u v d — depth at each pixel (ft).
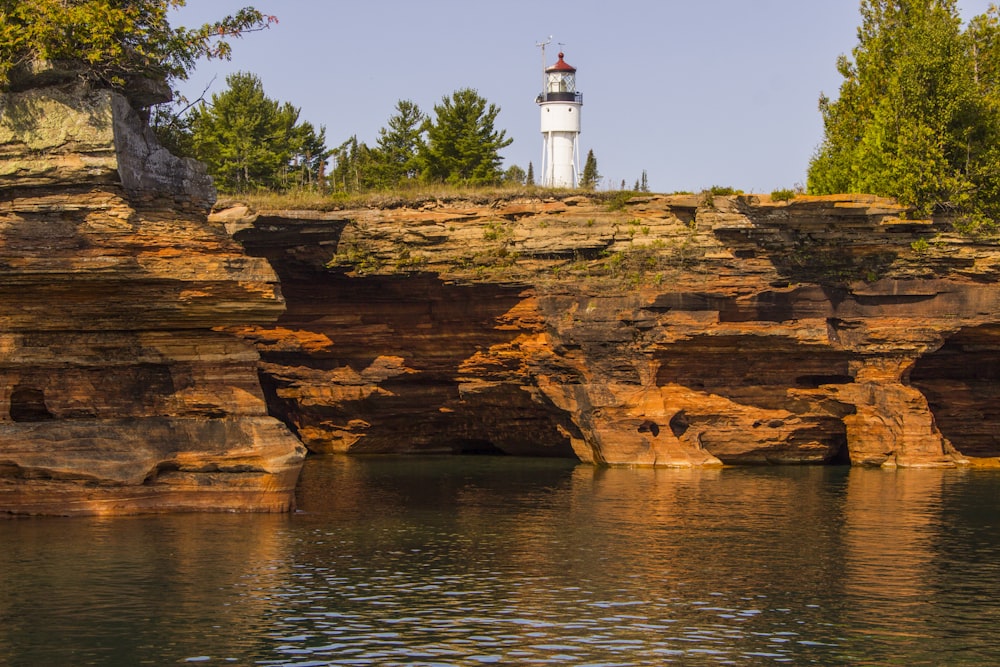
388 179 311.68
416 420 218.79
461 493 159.12
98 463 127.95
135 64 133.80
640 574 107.04
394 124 324.39
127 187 128.88
